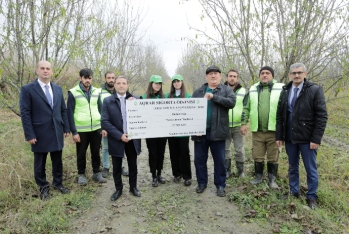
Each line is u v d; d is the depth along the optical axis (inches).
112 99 144.4
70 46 208.1
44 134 144.2
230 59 231.9
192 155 249.6
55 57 213.9
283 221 125.3
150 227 124.3
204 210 139.3
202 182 161.3
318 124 128.5
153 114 147.3
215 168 155.7
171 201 149.6
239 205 141.7
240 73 242.4
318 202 140.7
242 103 176.4
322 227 119.4
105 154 190.2
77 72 276.2
